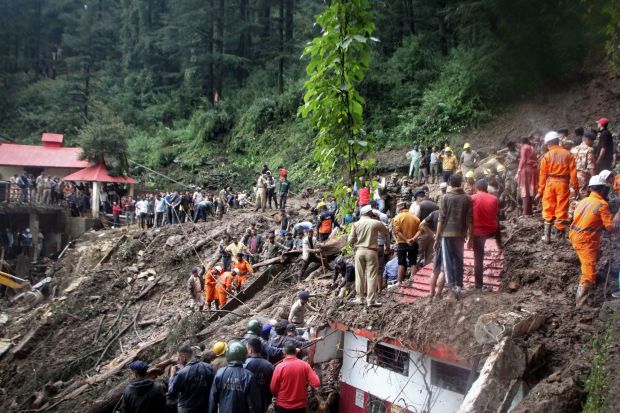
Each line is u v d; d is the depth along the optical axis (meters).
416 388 8.45
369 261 9.38
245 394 6.47
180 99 51.16
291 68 44.84
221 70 47.34
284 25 50.78
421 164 22.30
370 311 9.18
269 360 8.28
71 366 16.45
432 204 11.09
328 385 10.30
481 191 8.52
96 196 31.45
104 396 11.66
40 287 24.58
